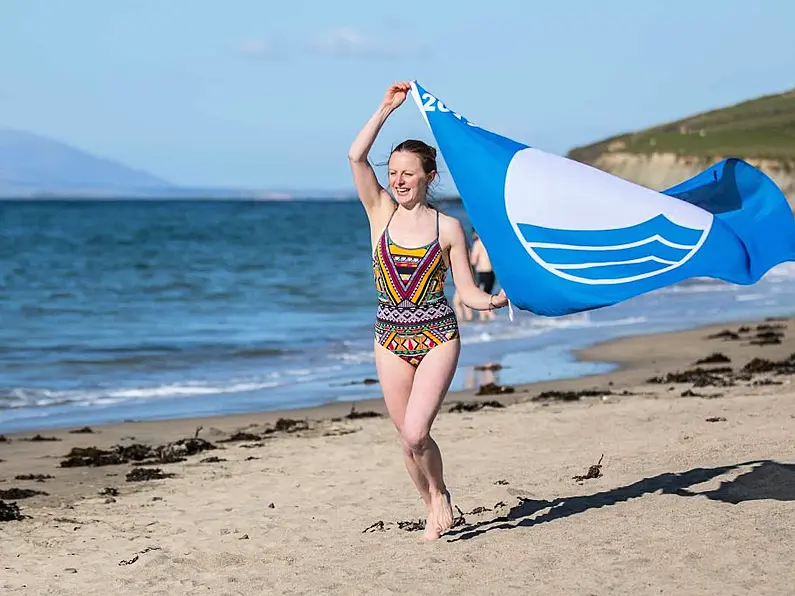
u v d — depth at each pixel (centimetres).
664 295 3250
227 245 6081
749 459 784
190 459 1048
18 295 3142
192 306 2898
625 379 1584
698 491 695
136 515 811
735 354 1845
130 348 2045
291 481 911
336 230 8462
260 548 679
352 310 2808
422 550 614
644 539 589
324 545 672
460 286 584
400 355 581
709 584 508
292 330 2359
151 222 9662
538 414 1197
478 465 897
